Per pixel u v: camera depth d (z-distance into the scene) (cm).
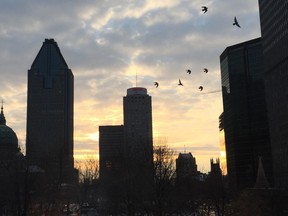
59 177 17125
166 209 12606
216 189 15438
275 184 19112
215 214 16612
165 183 11938
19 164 14638
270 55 19638
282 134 18188
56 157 18788
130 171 13538
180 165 13825
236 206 12219
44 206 15200
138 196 13088
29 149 15250
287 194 12456
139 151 15262
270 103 19812
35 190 14025
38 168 15475
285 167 17862
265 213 11788
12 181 13350
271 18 19375
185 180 14038
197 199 16600
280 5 18050
